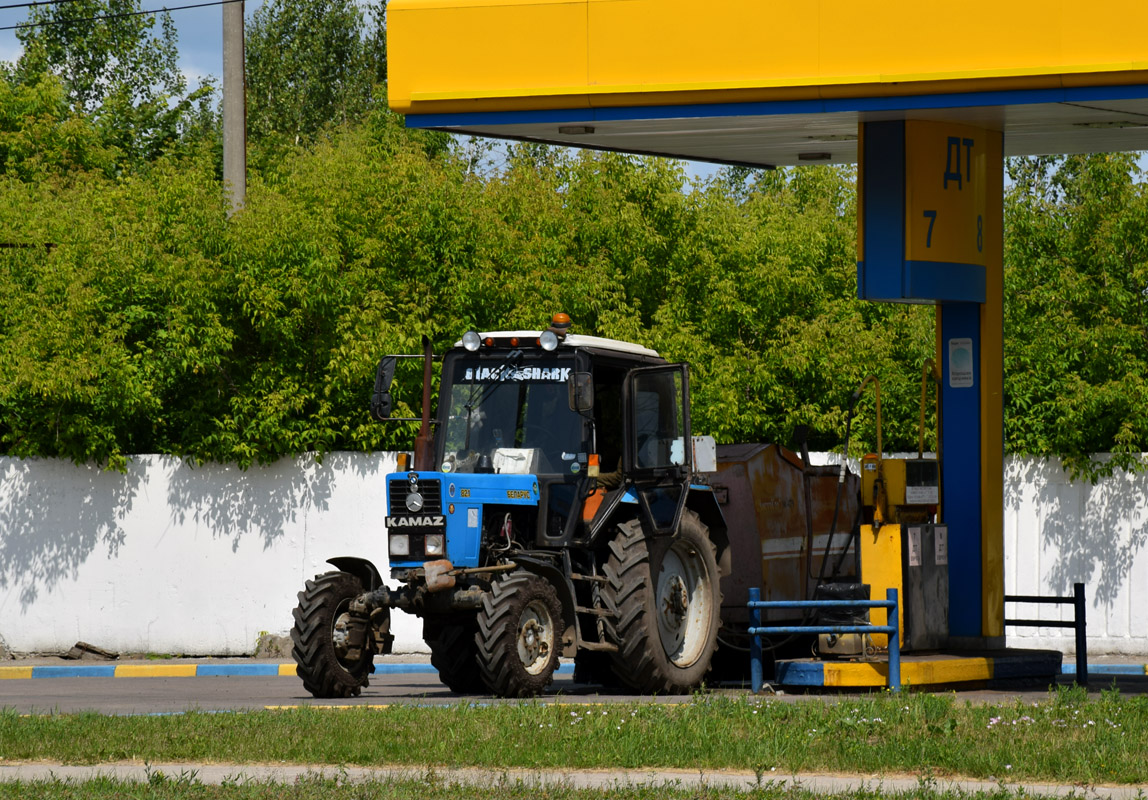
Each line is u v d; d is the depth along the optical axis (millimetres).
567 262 43875
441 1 28406
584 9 27703
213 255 40125
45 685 33344
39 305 38562
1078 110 26891
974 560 29578
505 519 26766
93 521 39969
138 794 15906
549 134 30047
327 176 42844
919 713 21594
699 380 42031
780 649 31344
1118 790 16328
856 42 26484
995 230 29766
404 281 41594
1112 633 38312
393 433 40531
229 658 39375
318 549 39750
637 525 27109
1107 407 38500
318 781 16766
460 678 28859
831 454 41844
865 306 45781
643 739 19422
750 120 27984
